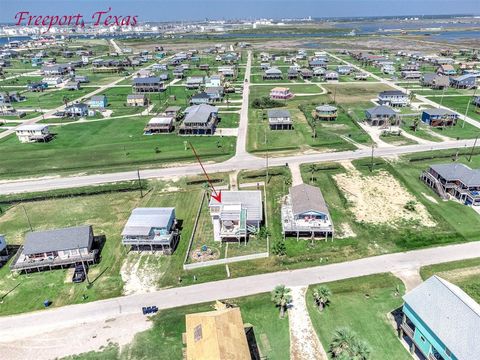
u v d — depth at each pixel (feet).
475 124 426.51
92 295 192.85
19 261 212.84
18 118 502.79
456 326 134.00
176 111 479.00
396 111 469.57
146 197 289.12
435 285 150.82
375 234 234.58
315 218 237.25
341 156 347.77
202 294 190.08
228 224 232.12
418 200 273.13
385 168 323.57
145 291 193.98
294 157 348.18
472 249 216.54
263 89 635.66
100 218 263.49
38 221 262.67
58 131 445.37
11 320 178.50
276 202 275.39
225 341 138.21
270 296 186.50
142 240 221.46
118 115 504.43
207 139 402.52
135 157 360.48
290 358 154.81
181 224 253.65
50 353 160.04
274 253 219.00
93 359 156.46
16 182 317.22
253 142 389.60
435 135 395.14
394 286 190.08
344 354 135.74
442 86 599.98
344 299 183.62
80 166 344.49
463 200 270.87
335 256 215.10
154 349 160.04
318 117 456.45
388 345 158.40
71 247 212.43
